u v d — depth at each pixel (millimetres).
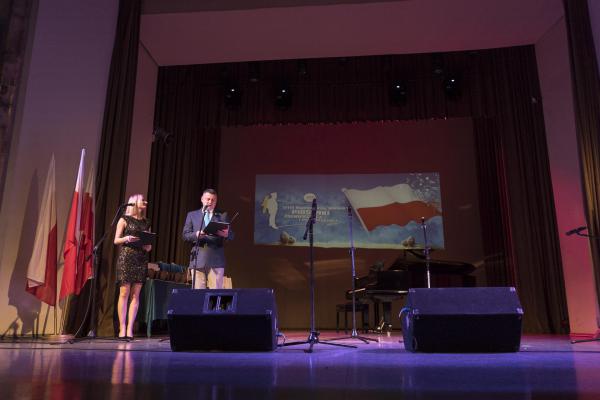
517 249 7211
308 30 6703
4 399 1321
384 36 6840
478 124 8828
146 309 5297
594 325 6246
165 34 6809
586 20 5441
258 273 9047
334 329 8516
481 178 8664
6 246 4801
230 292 3076
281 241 9117
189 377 1816
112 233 5363
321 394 1428
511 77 7398
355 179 9219
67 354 2832
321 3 6203
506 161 7340
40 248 4719
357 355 2807
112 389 1511
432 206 9008
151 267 5461
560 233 6801
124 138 5645
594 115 5207
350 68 7695
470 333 2889
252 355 2809
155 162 7586
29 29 5250
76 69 5480
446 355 2785
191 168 7824
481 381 1714
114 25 5875
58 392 1445
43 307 4855
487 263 8406
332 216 9109
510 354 2830
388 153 9281
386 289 6527
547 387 1566
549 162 7055
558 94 6797
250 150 9516
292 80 7770
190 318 2979
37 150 5090
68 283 4617
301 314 8852
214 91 7895
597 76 5266
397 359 2547
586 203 5152
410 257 8633
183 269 6371
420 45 7059
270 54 7316
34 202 4980
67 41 5484
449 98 7383
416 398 1357
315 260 9023
